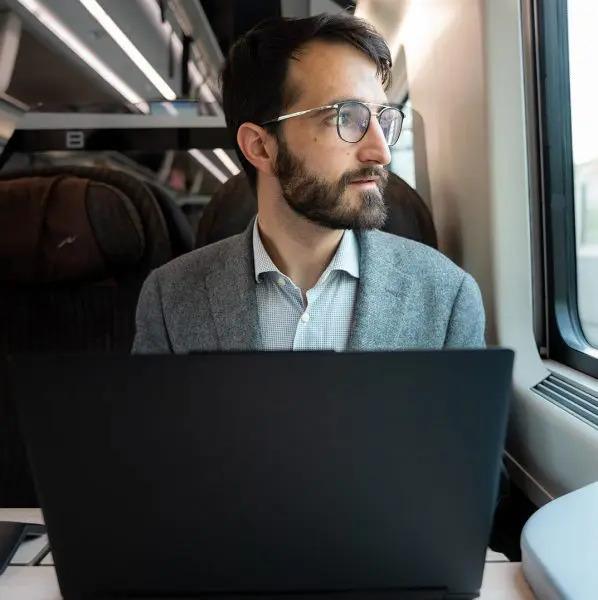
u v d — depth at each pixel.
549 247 1.53
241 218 1.51
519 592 0.70
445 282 1.15
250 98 1.03
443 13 1.77
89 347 1.59
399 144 2.23
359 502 0.55
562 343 1.50
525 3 1.51
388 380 0.53
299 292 1.10
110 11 2.51
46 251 1.54
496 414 0.53
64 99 2.97
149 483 0.55
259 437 0.54
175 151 2.99
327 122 0.96
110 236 1.53
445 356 0.52
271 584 0.58
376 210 1.00
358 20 1.00
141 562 0.58
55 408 0.53
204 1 2.47
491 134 1.47
